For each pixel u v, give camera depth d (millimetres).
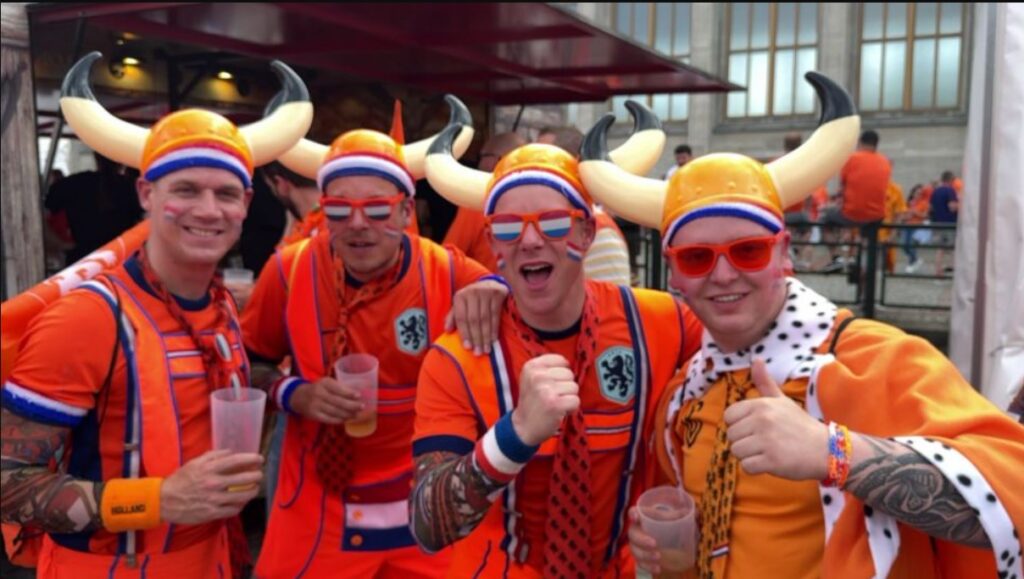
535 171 1634
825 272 9211
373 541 2359
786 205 1563
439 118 6438
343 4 4297
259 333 2502
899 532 1361
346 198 2189
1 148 3582
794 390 1479
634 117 1955
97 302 1715
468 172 1887
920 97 22859
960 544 1289
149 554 1782
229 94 4746
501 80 6684
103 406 1734
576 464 1670
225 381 1857
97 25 3957
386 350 2338
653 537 1530
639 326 1816
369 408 2232
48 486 1648
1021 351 3352
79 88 1844
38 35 3816
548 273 1652
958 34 22312
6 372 1907
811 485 1453
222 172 1760
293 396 2279
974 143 3871
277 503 2492
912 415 1358
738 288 1469
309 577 2385
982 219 3725
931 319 7789
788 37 24406
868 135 7613
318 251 2420
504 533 1741
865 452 1271
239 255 4328
